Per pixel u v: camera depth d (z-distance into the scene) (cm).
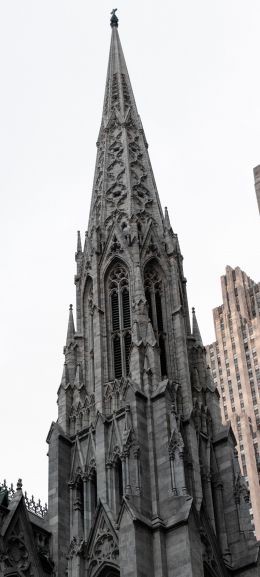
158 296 7862
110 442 6688
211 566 6197
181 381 7219
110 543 6153
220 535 6606
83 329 7775
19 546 6012
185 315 7975
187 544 5806
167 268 7994
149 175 8844
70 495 6675
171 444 6419
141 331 7231
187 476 6525
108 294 7794
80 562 6156
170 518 6044
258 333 17800
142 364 7006
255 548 6506
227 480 6919
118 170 8756
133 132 9225
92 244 8138
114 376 7225
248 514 6744
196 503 6406
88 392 7288
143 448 6469
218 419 7338
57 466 6756
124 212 8262
